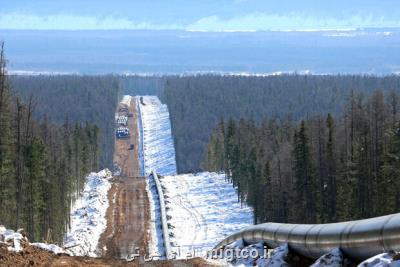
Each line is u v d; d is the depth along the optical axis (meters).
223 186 142.12
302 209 84.06
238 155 136.62
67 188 101.88
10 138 68.69
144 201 121.44
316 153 92.56
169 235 90.69
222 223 105.38
